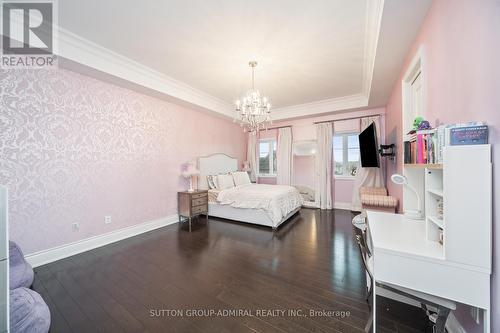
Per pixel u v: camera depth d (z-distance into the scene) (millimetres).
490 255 993
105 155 2992
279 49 2598
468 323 1209
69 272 2203
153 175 3670
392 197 3262
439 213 1315
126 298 1771
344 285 1933
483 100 1041
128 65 2914
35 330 1156
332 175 5074
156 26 2172
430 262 1112
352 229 3547
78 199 2705
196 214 3936
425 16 1728
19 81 2238
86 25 2154
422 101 1824
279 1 1836
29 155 2309
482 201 1002
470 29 1135
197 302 1716
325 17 2029
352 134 4953
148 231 3533
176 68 3121
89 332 1424
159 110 3768
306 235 3273
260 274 2133
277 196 3682
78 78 2697
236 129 5945
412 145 1588
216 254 2613
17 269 1655
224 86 3836
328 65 3006
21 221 2256
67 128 2604
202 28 2207
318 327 1444
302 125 5473
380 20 1788
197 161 4570
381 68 2623
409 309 1601
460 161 1036
